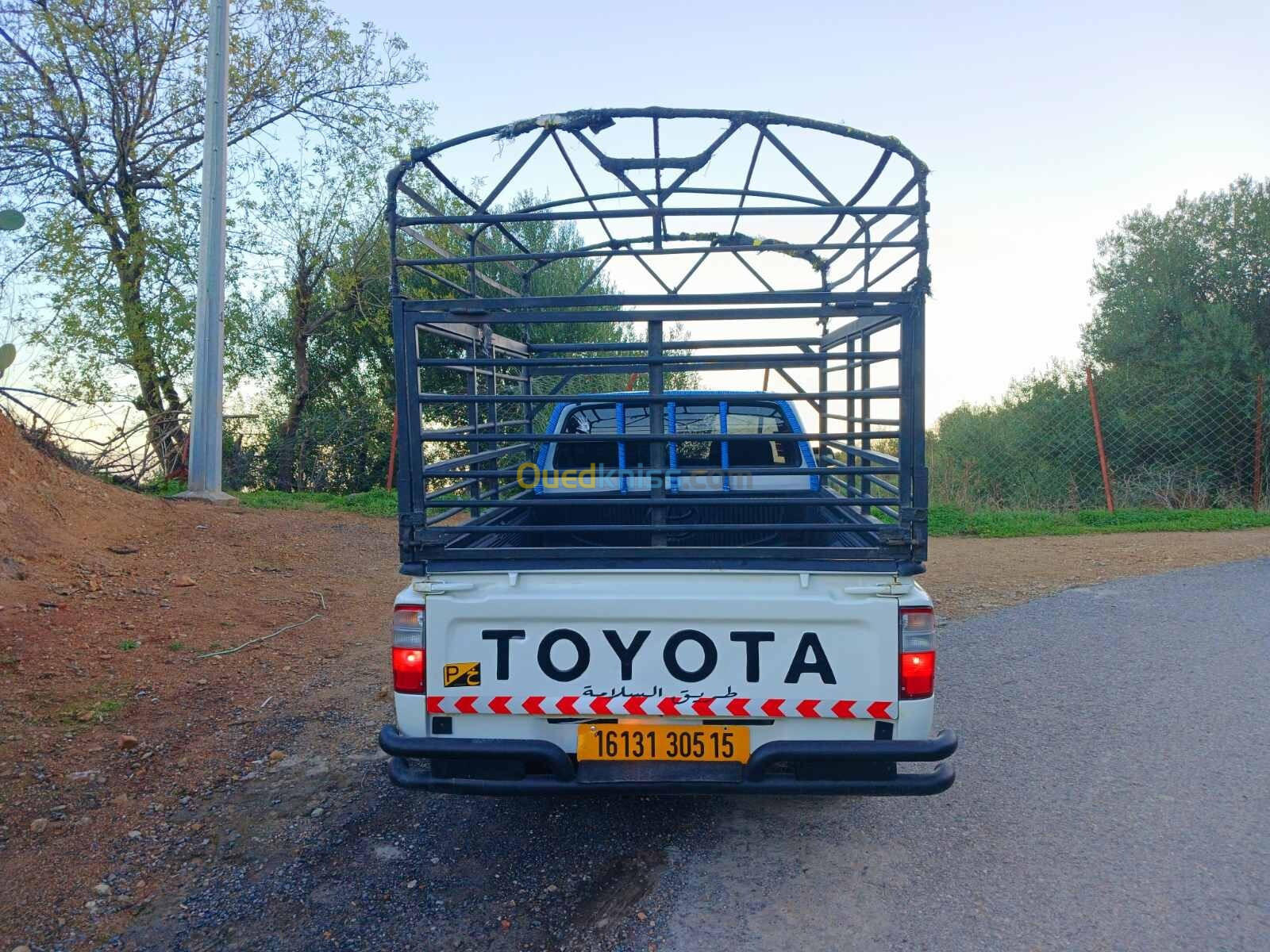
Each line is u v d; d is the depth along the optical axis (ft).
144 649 18.76
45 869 11.39
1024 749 14.90
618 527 10.90
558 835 12.35
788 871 11.33
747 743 10.64
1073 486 43.57
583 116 11.52
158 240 45.52
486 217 11.41
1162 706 16.61
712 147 11.60
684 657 10.66
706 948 9.77
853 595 10.50
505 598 10.68
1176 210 56.34
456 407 45.11
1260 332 52.42
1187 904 10.36
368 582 26.35
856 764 10.57
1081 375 48.44
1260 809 12.61
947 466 45.55
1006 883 10.94
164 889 11.03
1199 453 44.21
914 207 11.09
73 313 43.24
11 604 19.52
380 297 55.72
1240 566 28.35
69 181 45.44
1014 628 22.11
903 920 10.21
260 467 52.31
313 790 13.58
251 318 53.36
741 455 17.15
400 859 11.71
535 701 10.75
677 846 12.03
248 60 49.19
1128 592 25.48
